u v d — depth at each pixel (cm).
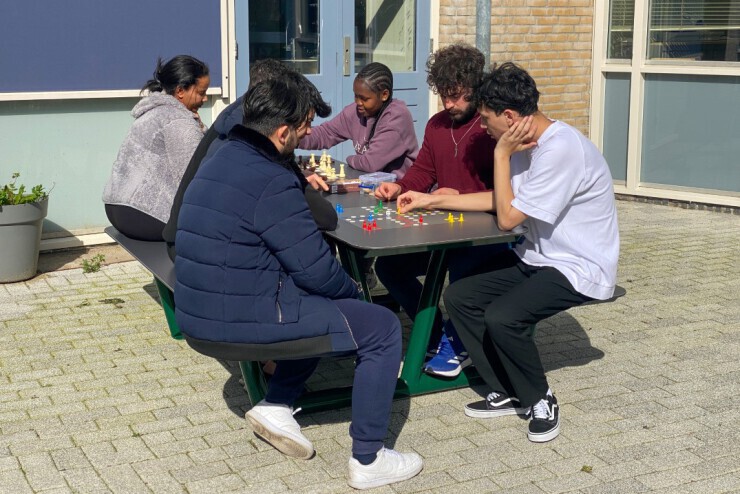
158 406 431
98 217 708
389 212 440
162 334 525
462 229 405
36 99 661
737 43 836
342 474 370
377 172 524
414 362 443
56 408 427
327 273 347
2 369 471
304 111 353
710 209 868
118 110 699
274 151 346
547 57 922
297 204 342
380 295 577
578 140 396
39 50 654
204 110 738
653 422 416
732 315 564
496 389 423
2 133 661
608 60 929
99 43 674
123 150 516
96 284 616
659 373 473
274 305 345
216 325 345
